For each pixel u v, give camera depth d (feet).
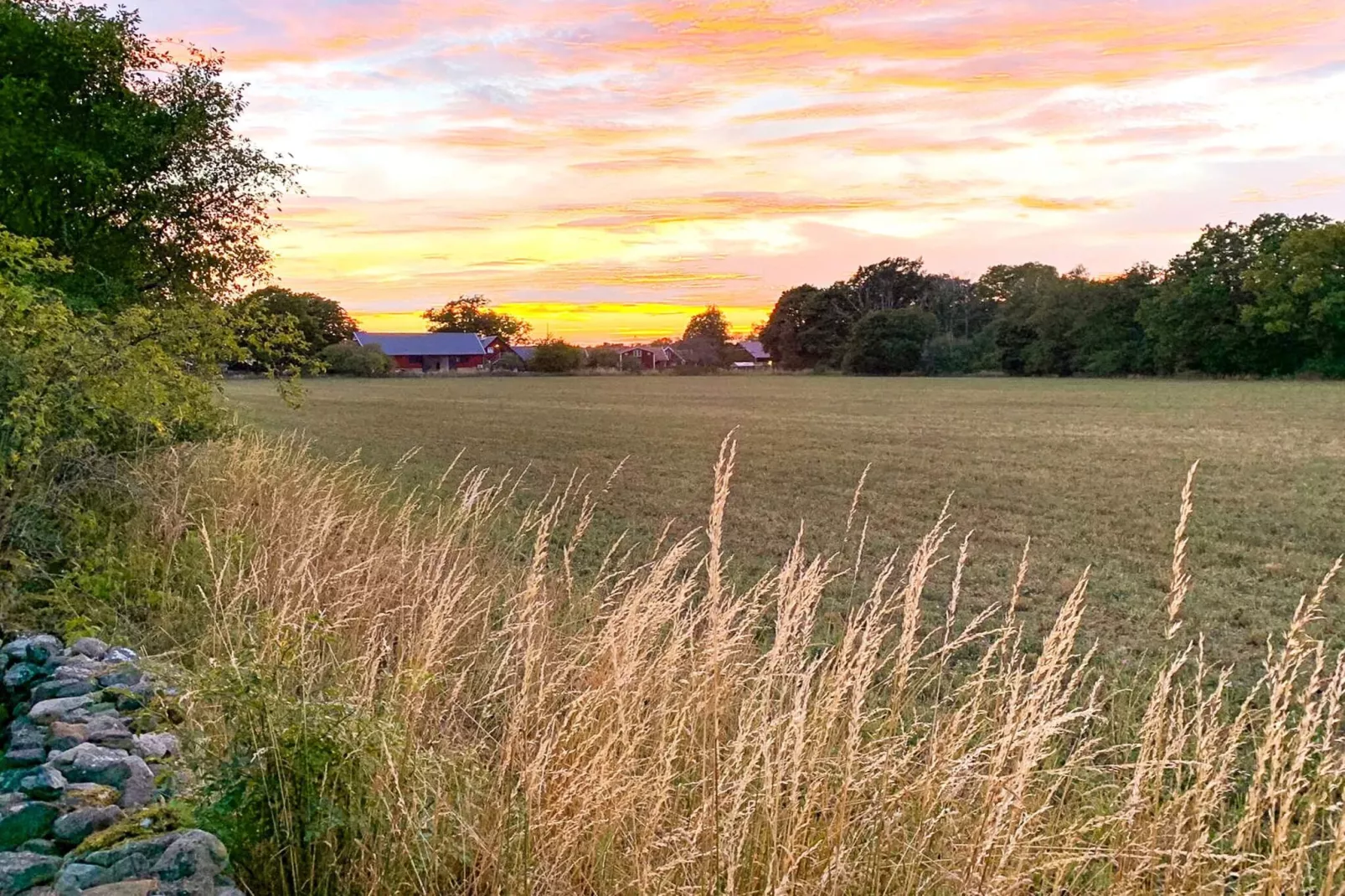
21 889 10.25
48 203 57.57
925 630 26.86
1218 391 192.24
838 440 99.96
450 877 10.99
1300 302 242.37
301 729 10.96
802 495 59.36
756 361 504.02
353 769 11.26
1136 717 18.74
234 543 26.23
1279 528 45.75
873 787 11.70
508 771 12.75
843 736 13.60
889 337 362.33
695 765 13.05
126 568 24.64
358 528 29.89
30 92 55.67
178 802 11.64
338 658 18.30
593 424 127.54
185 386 29.66
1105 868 11.95
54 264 26.68
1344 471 67.67
